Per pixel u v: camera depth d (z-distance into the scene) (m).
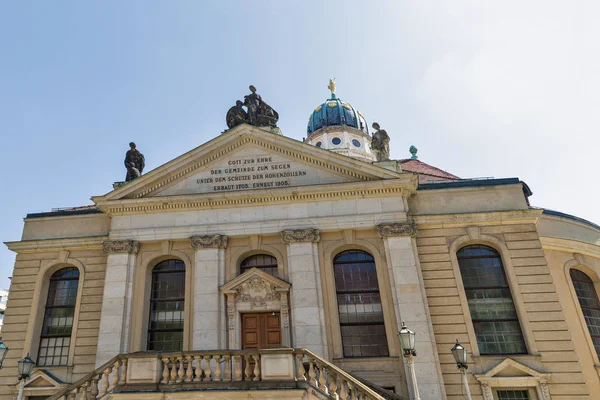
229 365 15.89
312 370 15.48
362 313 21.73
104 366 16.08
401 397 18.20
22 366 17.39
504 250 22.27
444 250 22.45
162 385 15.69
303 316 20.91
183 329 22.03
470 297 21.97
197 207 23.80
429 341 19.94
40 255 24.83
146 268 23.17
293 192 23.20
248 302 21.64
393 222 22.44
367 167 23.44
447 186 23.89
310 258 22.00
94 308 23.14
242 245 23.17
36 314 23.58
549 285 21.30
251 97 27.52
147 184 24.61
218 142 25.05
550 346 20.14
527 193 25.75
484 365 20.02
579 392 19.22
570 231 25.66
